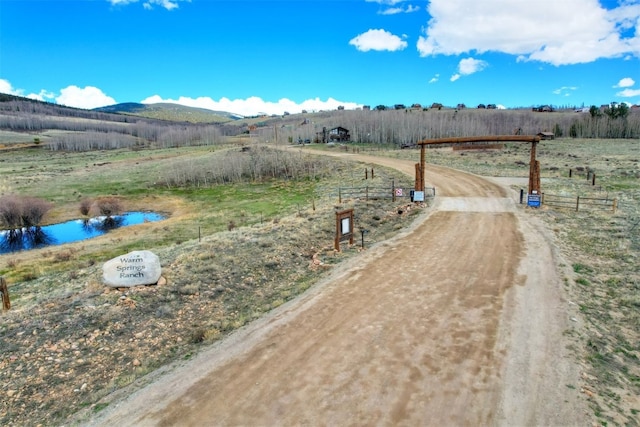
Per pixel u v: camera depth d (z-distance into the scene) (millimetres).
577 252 17531
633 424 7293
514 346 9938
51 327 11461
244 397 8305
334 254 18484
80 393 9039
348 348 10055
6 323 11820
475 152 66188
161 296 13484
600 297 12898
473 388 8320
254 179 55344
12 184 53625
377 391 8305
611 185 34375
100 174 62219
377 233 22594
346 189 38406
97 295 13477
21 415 8359
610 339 10359
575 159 54562
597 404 7820
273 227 23266
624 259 16312
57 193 49188
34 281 19594
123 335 11328
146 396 8531
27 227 36688
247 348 10328
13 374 9594
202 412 7895
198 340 11148
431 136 96062
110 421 7805
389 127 96875
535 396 8047
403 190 31031
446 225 22828
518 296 12953
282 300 13398
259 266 16703
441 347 9961
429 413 7598
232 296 14180
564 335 10469
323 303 12922
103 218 40094
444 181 37531
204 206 42031
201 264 16391
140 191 51062
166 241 28531
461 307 12227
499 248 18156
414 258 17188
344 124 109500
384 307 12398
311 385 8602
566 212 25312
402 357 9555
